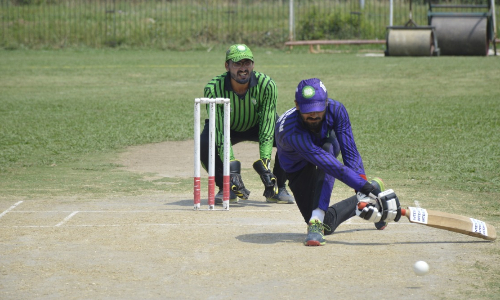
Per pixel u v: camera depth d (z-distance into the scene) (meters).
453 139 37.28
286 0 122.94
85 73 74.06
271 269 16.25
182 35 105.94
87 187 27.23
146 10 117.00
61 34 104.69
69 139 39.00
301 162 18.80
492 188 26.11
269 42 103.62
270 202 25.06
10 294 14.75
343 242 18.67
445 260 16.81
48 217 21.98
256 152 36.28
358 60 85.50
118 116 47.00
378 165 30.84
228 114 22.92
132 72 74.75
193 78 69.31
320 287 14.91
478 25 88.50
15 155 34.41
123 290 14.93
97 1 124.12
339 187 26.92
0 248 18.31
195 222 21.36
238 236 19.52
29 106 51.38
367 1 128.50
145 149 36.72
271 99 25.03
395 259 16.95
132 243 18.77
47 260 17.20
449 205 23.06
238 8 121.62
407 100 52.59
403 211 17.91
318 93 16.81
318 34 105.62
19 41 102.06
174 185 28.00
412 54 89.12
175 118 46.16
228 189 23.27
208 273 16.03
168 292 14.76
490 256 17.16
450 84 61.81
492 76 66.56
